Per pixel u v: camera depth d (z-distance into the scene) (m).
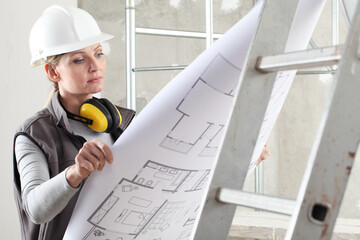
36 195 1.30
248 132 0.94
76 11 1.74
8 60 2.61
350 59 0.67
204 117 1.08
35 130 1.54
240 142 0.93
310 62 0.80
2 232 2.53
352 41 0.67
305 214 0.65
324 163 0.65
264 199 0.79
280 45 0.97
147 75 4.73
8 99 2.60
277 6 0.96
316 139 0.66
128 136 1.10
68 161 1.54
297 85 4.77
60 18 1.70
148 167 1.13
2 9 2.55
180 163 1.16
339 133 0.66
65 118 1.57
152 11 4.75
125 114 1.79
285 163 4.82
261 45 0.94
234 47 0.98
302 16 1.05
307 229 0.65
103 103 1.62
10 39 2.65
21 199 1.54
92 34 1.71
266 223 3.26
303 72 3.95
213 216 0.90
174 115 1.05
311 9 1.05
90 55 1.64
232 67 1.01
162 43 4.75
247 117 0.94
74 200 1.52
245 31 0.98
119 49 4.59
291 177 4.79
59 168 1.54
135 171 1.14
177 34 3.72
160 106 1.04
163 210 1.27
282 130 4.84
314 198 0.65
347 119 0.66
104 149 1.13
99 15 4.56
